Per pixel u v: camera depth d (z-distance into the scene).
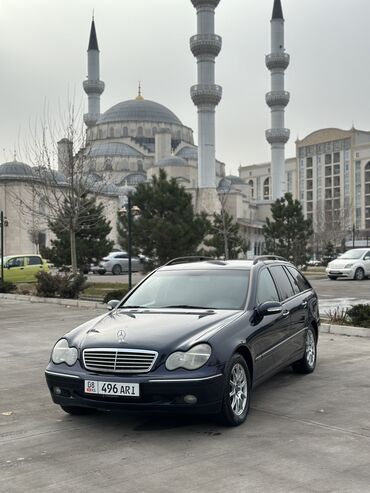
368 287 23.67
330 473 4.18
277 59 96.44
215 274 6.78
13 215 69.50
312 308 7.96
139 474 4.21
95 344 5.27
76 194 24.98
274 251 37.56
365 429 5.26
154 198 22.77
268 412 5.87
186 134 113.31
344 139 129.38
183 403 4.96
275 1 96.94
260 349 5.99
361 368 8.12
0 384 7.44
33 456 4.65
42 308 17.62
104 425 5.47
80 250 28.56
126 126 106.62
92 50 111.88
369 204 123.31
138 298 6.71
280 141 98.25
